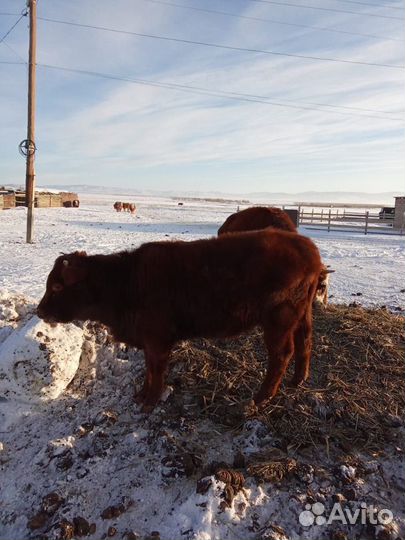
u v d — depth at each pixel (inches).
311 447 157.3
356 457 152.5
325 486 140.0
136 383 190.1
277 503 133.7
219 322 171.3
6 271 454.6
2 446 154.8
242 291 165.8
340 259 626.5
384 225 1449.3
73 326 196.1
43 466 147.0
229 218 295.1
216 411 174.7
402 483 143.7
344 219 1443.2
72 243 730.2
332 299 367.2
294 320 169.8
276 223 260.4
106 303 175.8
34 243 706.2
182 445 155.3
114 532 123.9
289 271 163.6
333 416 171.6
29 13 633.0
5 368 173.2
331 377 194.4
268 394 173.5
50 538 120.1
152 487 138.4
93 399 181.6
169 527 124.3
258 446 156.7
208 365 198.8
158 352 172.6
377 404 179.2
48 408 175.0
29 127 668.7
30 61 642.8
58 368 177.2
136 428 164.4
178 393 183.9
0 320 215.9
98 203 3265.3
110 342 206.8
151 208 2768.2
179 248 173.9
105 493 137.4
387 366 204.5
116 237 860.6
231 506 128.9
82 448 154.3
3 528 127.7
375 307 334.3
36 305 234.4
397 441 161.5
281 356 171.3
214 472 141.3
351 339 227.0
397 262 603.2
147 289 169.3
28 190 691.4
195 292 167.6
